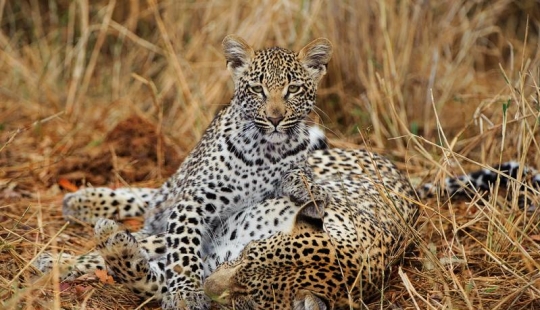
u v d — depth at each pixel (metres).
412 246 10.13
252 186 9.77
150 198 11.56
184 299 8.62
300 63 9.88
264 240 8.27
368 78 14.57
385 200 9.34
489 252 8.83
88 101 15.88
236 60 10.09
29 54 16.97
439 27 15.19
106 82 16.47
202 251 9.77
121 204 11.30
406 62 14.41
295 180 9.48
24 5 17.88
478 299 8.48
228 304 8.09
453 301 8.49
